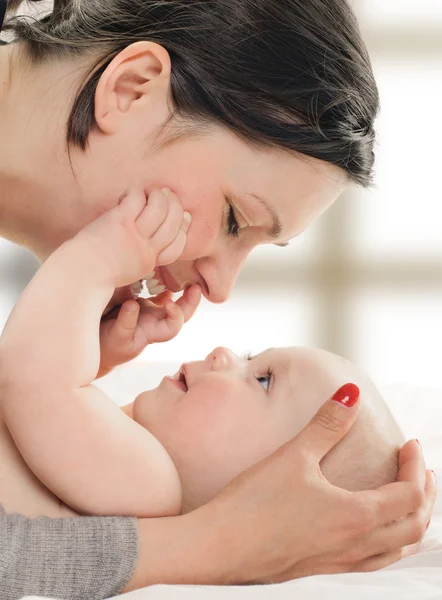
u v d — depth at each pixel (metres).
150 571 1.08
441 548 1.28
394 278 3.81
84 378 1.17
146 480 1.18
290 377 1.41
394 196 3.79
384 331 3.84
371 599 0.98
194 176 1.30
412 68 3.79
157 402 1.42
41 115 1.32
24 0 1.49
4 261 3.91
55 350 1.15
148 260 1.27
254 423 1.37
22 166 1.33
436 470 1.61
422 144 3.79
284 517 1.14
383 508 1.17
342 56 1.32
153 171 1.30
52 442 1.14
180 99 1.29
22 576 1.04
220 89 1.28
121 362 1.49
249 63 1.28
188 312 1.47
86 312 1.18
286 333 3.86
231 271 1.40
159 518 1.14
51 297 1.18
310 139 1.28
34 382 1.14
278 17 1.30
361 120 1.35
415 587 1.03
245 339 3.87
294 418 1.38
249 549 1.12
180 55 1.29
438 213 3.79
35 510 1.17
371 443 1.34
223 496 1.16
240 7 1.30
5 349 1.14
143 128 1.29
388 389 2.13
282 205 1.33
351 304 3.83
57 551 1.06
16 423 1.14
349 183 1.38
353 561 1.17
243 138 1.28
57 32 1.36
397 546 1.20
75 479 1.15
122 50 1.30
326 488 1.17
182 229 1.31
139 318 1.49
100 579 1.07
